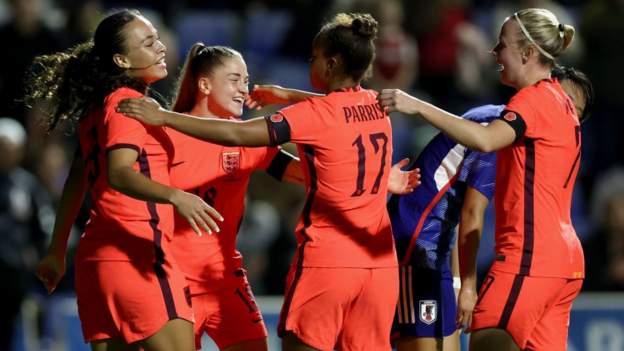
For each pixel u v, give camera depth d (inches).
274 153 788.6
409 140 1473.9
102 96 716.0
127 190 671.1
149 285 692.1
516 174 701.3
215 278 766.5
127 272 691.4
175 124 673.0
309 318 695.7
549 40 707.4
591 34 1638.8
